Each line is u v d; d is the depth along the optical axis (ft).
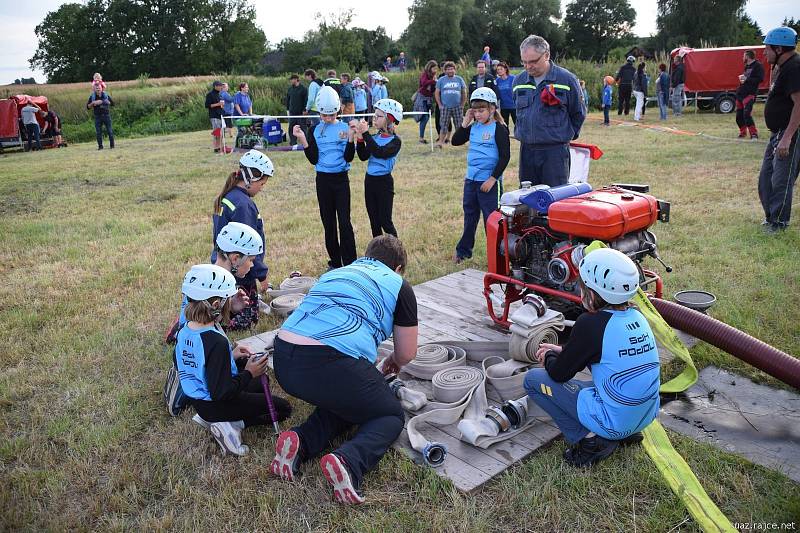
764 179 22.44
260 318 17.04
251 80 97.45
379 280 10.73
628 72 69.46
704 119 62.18
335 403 10.05
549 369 10.21
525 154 18.42
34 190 38.58
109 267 22.44
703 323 12.34
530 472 10.28
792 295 16.51
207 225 28.22
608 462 10.33
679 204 26.81
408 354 11.15
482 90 19.15
